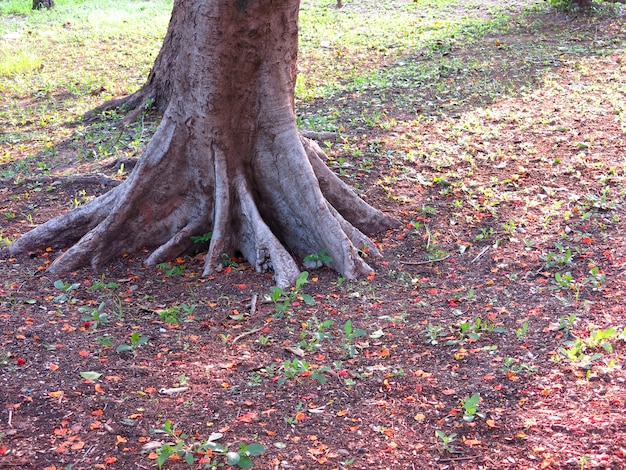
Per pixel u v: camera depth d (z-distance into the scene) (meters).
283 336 5.30
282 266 6.26
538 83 11.74
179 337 5.29
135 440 4.04
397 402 4.41
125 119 11.09
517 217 7.30
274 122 6.68
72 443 3.99
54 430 4.09
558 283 5.88
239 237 6.80
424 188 8.14
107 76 14.34
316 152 7.61
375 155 9.07
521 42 14.45
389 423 4.21
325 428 4.18
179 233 6.82
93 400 4.40
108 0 25.00
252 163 6.82
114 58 15.93
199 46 6.24
